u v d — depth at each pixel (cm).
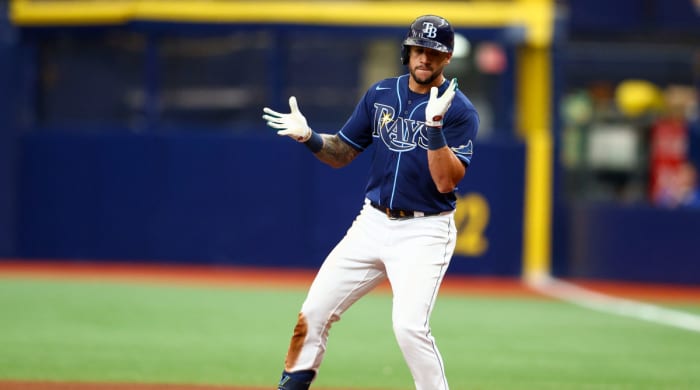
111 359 2866
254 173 5450
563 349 3259
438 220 1878
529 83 5516
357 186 5384
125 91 5644
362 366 2852
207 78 5616
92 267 5422
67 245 5575
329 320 1938
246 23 5378
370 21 5338
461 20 5294
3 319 3584
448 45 1834
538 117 5497
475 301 4541
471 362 2973
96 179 5534
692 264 5253
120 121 5662
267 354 3025
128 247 5528
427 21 1833
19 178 5594
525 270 5453
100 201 5538
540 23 5303
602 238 5388
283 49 5484
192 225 5494
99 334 3319
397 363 2912
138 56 5616
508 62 5441
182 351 3036
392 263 1877
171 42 5606
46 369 2683
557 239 5500
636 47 6744
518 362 2991
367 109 1938
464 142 1844
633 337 3562
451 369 2848
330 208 5409
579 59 6681
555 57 5459
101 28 5494
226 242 5478
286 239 5447
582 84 6681
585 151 6338
